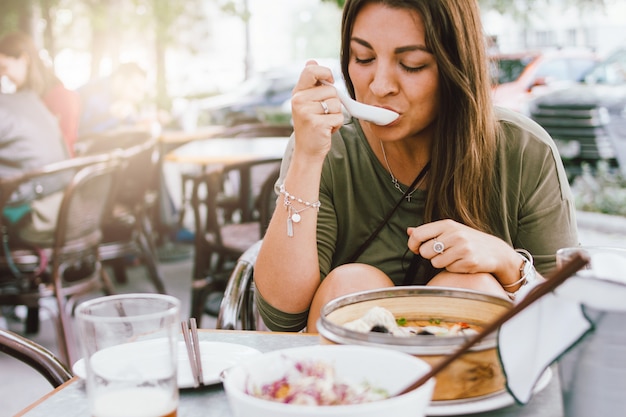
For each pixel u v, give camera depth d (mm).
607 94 7789
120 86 6207
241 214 5332
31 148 4164
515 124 1856
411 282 1846
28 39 4785
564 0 10984
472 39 1693
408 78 1662
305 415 763
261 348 1297
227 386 839
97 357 880
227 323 1775
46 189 3797
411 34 1630
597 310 870
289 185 1644
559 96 7992
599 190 7527
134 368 884
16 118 4129
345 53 1770
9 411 3410
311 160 1630
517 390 948
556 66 9359
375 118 1629
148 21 8250
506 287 1576
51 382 1450
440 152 1770
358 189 1893
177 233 6562
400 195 1875
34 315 4465
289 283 1646
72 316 4566
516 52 9555
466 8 1680
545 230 1875
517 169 1837
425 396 805
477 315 1191
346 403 868
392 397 829
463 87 1679
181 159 4676
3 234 3609
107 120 6195
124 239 4445
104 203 3963
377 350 933
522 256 1623
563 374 908
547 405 1009
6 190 3602
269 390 901
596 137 7711
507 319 850
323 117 1603
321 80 1640
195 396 1101
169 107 8125
